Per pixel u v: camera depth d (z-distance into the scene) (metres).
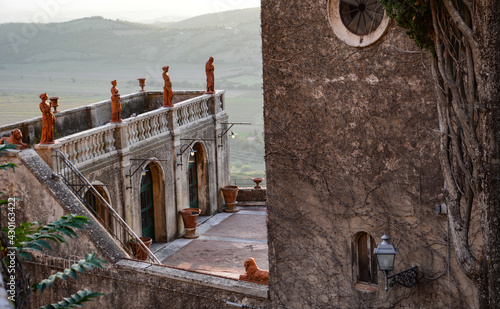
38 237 5.36
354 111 10.79
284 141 11.65
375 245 11.08
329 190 11.29
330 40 10.79
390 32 10.11
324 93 11.05
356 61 10.59
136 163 19.30
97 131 17.50
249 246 19.91
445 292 10.30
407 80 10.13
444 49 8.25
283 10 11.16
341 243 11.31
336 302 11.49
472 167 8.02
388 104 10.41
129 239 18.64
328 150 11.19
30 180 13.97
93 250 13.38
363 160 10.84
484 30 7.20
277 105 11.59
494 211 7.49
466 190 8.18
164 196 20.61
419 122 10.15
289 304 11.98
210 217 23.69
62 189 14.06
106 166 17.95
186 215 20.92
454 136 8.16
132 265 13.04
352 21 10.55
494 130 7.35
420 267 10.52
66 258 13.66
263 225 22.38
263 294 12.06
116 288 13.22
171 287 12.71
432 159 10.12
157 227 20.70
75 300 5.05
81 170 16.70
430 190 10.21
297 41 11.14
